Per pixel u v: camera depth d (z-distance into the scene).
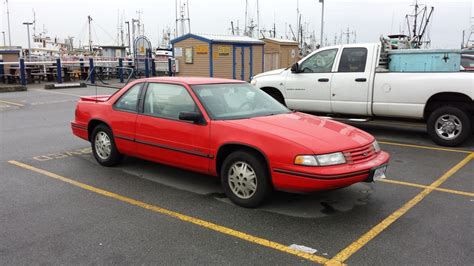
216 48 20.59
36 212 4.94
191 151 5.48
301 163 4.56
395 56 9.49
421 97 8.40
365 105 9.05
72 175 6.41
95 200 5.35
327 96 9.52
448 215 4.84
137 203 5.24
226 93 5.89
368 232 4.39
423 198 5.41
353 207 5.09
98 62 23.80
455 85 8.03
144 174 6.45
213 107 5.51
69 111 13.41
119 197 5.46
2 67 21.72
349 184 4.65
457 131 8.27
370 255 3.89
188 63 21.45
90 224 4.60
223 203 5.23
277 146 4.71
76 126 7.27
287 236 4.30
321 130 5.09
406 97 8.55
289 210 4.99
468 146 8.47
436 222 4.64
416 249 4.01
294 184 4.62
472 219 4.72
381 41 10.43
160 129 5.84
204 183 6.01
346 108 9.33
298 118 5.59
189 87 5.71
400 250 3.99
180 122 5.61
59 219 4.73
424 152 7.93
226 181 5.21
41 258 3.85
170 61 23.20
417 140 9.04
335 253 3.94
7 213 4.90
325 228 4.49
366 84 8.96
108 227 4.52
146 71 24.27
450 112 8.26
